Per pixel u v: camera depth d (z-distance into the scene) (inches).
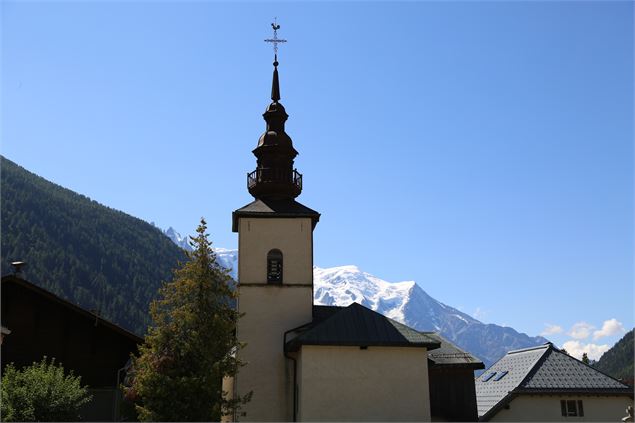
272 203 1723.7
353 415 1282.0
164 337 1173.1
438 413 1497.3
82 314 1401.3
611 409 1628.9
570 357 1755.7
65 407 1082.7
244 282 1616.6
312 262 1644.9
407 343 1314.0
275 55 1861.5
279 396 1526.8
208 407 1119.6
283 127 1793.8
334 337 1314.0
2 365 1325.0
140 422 1113.4
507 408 1627.7
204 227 1266.0
